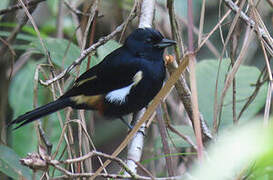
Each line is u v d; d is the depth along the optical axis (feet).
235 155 8.36
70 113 26.55
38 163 15.29
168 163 20.90
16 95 31.22
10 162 23.35
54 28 36.99
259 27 22.35
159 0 36.11
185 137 23.85
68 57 28.19
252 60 37.29
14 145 27.86
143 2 28.53
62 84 27.61
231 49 23.27
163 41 29.71
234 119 21.79
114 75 29.45
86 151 24.59
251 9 21.25
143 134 24.67
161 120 21.83
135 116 31.01
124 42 31.17
